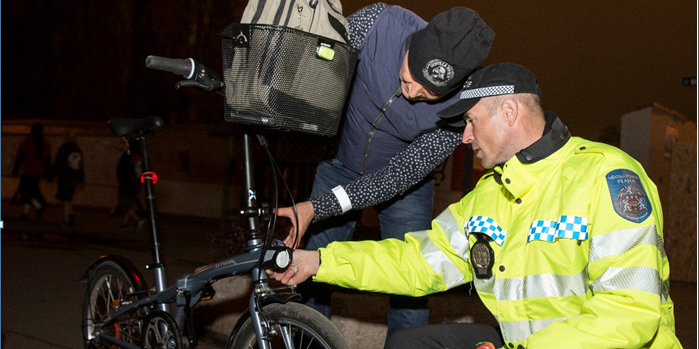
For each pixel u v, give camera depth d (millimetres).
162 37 22047
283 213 2938
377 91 3137
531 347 2092
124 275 3580
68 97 23031
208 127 16719
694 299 8102
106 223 13805
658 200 2199
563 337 2055
